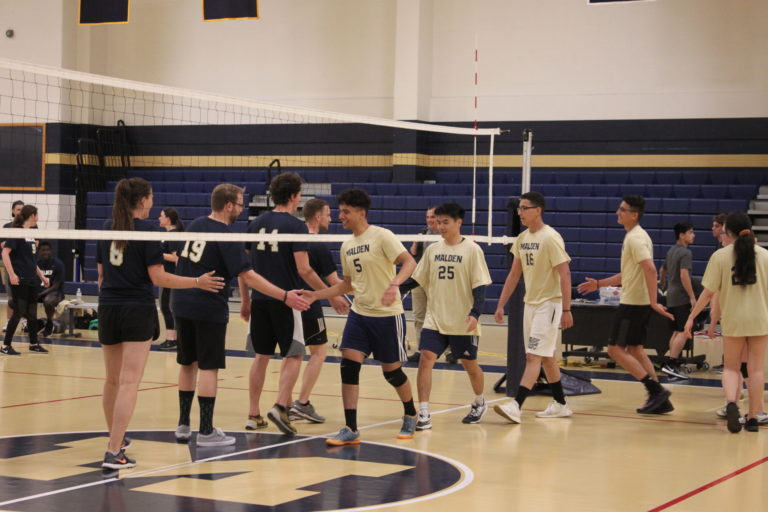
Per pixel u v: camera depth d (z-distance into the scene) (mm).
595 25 20297
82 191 22641
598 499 5262
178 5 23609
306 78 22594
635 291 8383
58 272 14289
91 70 23547
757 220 18375
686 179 19391
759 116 19250
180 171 23141
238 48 23141
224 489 5305
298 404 7605
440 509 4938
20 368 10750
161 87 7020
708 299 7945
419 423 7430
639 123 19984
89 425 7355
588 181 19984
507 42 20906
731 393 7617
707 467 6219
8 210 23016
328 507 4914
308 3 22547
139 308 5832
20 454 6242
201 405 6609
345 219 6824
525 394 7809
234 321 17500
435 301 7496
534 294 7906
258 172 22328
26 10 23359
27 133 23031
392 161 21750
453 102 21281
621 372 11516
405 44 21156
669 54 19812
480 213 19219
